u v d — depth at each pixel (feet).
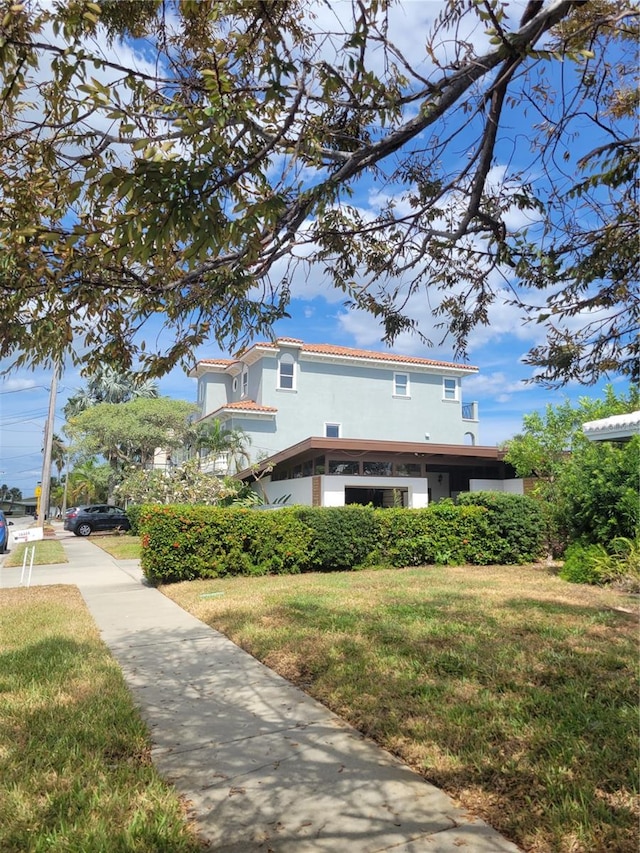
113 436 91.66
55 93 7.97
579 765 11.38
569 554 36.91
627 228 12.42
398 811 10.28
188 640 22.59
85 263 8.62
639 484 34.22
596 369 14.43
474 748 12.28
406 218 12.59
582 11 10.37
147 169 6.57
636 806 9.99
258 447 77.71
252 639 21.58
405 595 29.91
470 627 22.21
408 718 13.97
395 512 44.83
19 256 8.52
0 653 20.49
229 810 10.37
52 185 9.16
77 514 101.24
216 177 7.64
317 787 11.18
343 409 82.99
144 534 37.47
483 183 11.42
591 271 12.61
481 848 9.14
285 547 40.11
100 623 26.08
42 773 11.46
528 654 18.61
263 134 8.23
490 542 45.62
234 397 90.17
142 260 7.63
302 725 14.19
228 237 7.47
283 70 7.29
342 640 20.54
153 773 11.55
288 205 9.74
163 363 12.14
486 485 69.26
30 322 9.07
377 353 87.61
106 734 13.24
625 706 14.23
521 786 10.77
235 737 13.50
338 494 60.23
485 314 15.35
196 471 63.93
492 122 10.22
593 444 42.14
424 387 88.12
